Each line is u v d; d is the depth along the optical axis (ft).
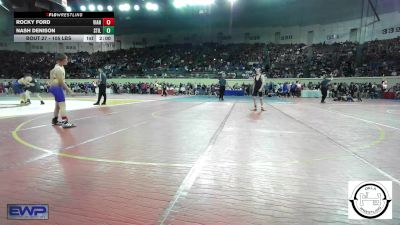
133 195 11.09
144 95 106.83
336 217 9.41
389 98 85.10
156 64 146.41
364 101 74.02
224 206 10.16
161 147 19.10
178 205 10.23
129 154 17.24
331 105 58.44
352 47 116.37
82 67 152.35
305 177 13.14
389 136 23.36
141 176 13.26
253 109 47.70
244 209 9.94
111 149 18.52
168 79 124.06
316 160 15.94
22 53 158.92
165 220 9.14
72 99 75.15
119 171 13.99
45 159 16.10
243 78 115.85
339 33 125.29
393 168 14.44
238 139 21.77
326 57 118.01
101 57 160.76
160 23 162.91
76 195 11.08
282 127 27.84
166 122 31.24
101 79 55.11
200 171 14.01
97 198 10.81
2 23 138.72
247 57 136.98
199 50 151.74
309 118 35.40
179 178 13.00
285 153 17.51
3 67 146.61
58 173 13.65
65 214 9.55
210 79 119.14
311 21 133.80
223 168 14.47
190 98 84.84
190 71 132.36
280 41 144.25
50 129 26.45
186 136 22.99
